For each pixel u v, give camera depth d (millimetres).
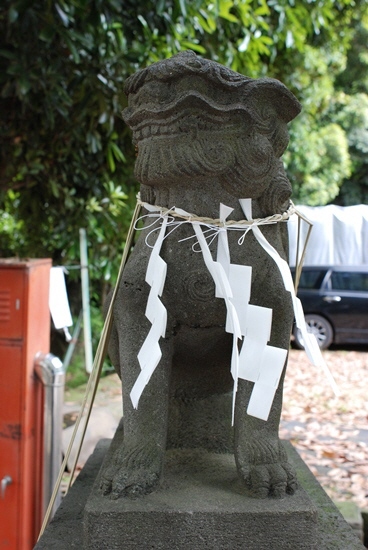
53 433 1965
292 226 2076
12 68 2627
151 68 1081
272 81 1110
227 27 3623
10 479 1944
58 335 4637
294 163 7492
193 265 1164
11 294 1940
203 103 1050
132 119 1126
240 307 1081
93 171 3961
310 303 6395
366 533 2365
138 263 1222
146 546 1032
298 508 1049
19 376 1945
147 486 1108
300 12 4020
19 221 4711
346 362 5988
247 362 1059
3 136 3434
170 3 2836
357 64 9438
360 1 8086
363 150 9359
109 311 1302
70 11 2670
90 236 4246
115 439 1438
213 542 1034
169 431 1433
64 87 3146
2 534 1953
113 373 4785
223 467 1279
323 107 8211
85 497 1340
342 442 3748
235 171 1117
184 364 1366
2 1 2510
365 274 6348
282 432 3938
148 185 1192
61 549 1121
